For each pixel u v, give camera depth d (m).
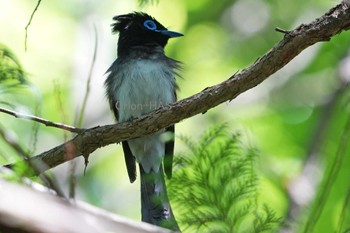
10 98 6.55
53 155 7.42
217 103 7.54
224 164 4.32
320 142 13.14
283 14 18.41
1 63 5.79
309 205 9.10
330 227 11.86
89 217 3.03
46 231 2.73
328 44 16.89
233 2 18.62
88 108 15.54
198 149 4.37
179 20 17.42
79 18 17.09
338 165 6.81
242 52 17.94
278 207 11.48
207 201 4.23
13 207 2.73
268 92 16.31
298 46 7.03
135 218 14.87
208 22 18.20
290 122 15.52
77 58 16.41
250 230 4.17
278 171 12.84
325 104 13.91
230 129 5.07
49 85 15.82
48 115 14.94
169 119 7.71
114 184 15.31
